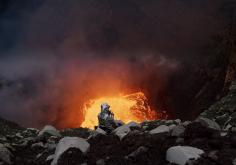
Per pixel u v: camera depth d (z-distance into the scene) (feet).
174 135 22.45
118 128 28.30
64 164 21.08
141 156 20.21
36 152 26.61
